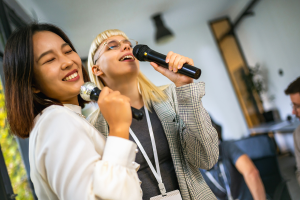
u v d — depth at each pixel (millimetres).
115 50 1094
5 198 1592
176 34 6527
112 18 4734
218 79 6441
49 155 505
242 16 5637
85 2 3895
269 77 5508
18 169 2172
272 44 4965
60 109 603
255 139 2637
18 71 642
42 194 593
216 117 6363
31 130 627
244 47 6195
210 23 6449
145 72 6320
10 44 666
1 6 2500
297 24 3984
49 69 658
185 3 5109
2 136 2004
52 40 681
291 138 4266
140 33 6004
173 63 826
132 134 1059
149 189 991
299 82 1965
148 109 1125
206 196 1016
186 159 1029
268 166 2527
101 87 1257
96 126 1109
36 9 3613
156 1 4676
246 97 6207
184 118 894
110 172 496
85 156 512
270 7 4586
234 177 1704
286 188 2240
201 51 6508
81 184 481
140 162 1021
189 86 854
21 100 638
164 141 1059
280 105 5355
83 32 4871
